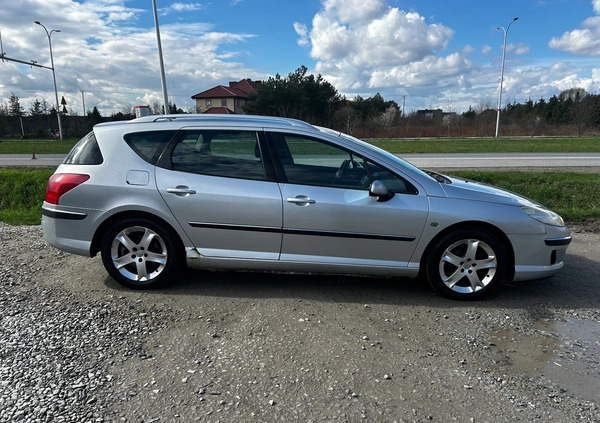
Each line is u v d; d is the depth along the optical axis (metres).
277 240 3.93
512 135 40.47
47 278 4.32
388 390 2.60
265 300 3.87
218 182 3.92
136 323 3.38
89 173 3.98
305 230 3.88
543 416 2.38
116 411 2.35
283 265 3.98
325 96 53.81
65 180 3.99
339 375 2.74
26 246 5.46
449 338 3.26
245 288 4.14
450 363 2.91
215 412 2.37
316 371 2.78
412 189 3.91
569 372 2.83
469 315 3.66
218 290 4.08
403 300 3.94
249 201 3.87
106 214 3.95
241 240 3.96
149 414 2.34
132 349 2.99
